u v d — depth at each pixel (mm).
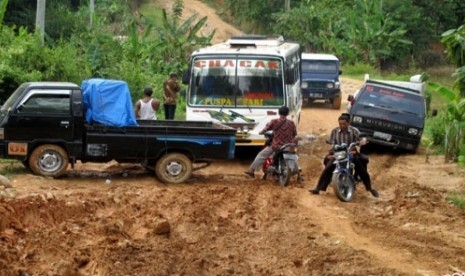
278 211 12992
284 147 15375
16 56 21250
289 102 18594
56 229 10859
